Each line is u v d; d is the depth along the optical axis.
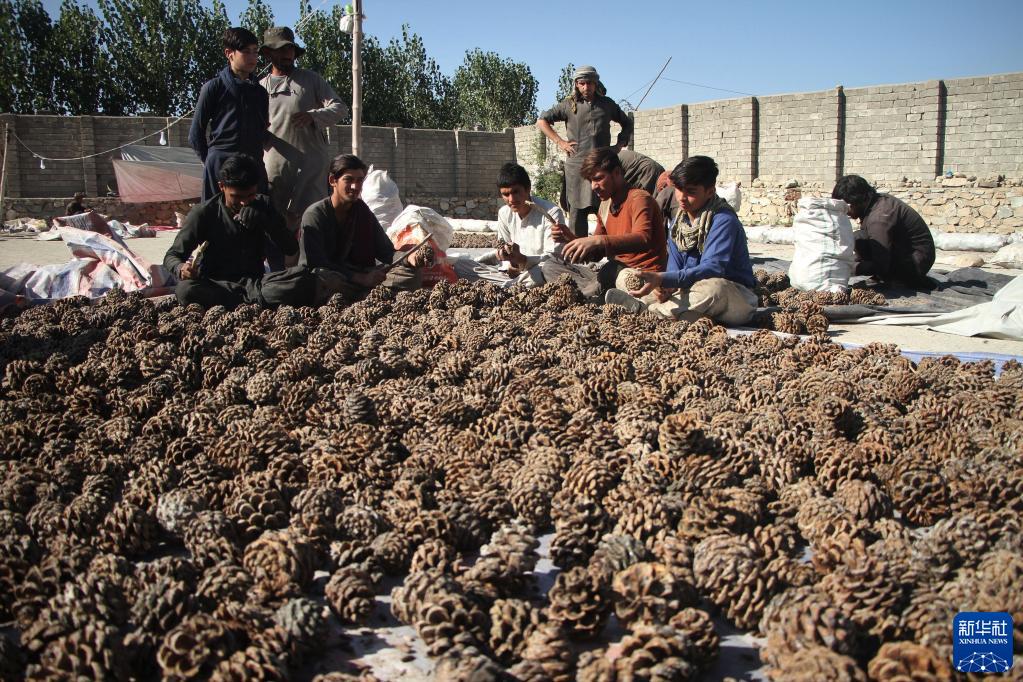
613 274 7.25
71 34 34.53
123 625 2.46
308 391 4.34
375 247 7.70
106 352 5.10
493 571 2.62
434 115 45.34
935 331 6.69
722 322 6.70
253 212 7.16
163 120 27.88
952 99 19.78
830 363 5.01
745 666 2.33
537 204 8.20
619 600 2.48
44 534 2.99
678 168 6.59
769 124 23.19
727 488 3.15
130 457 3.66
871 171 21.30
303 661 2.36
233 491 3.28
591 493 3.22
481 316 6.40
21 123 26.70
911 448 3.46
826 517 2.91
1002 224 18.50
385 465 3.53
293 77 8.71
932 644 2.22
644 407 4.04
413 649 2.42
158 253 16.20
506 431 3.84
